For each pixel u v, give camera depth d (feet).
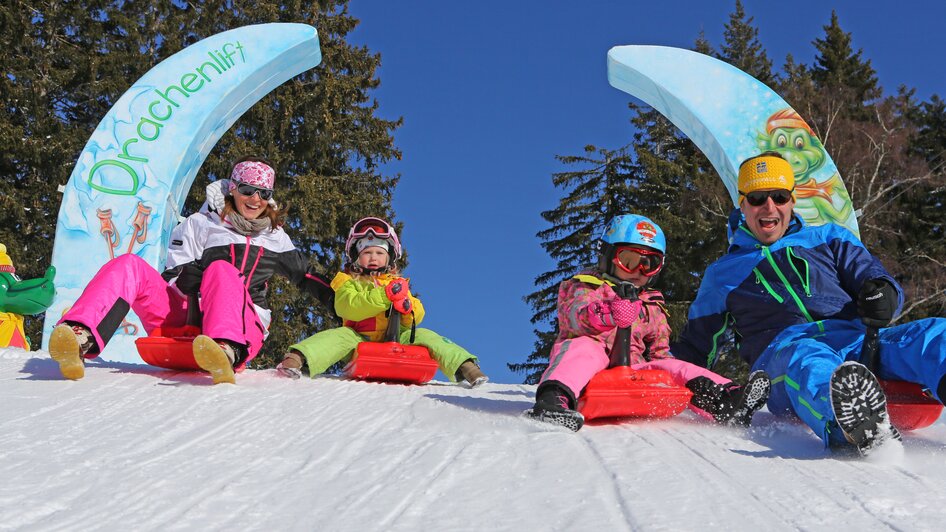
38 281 22.66
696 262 75.15
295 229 72.84
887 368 12.38
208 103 26.50
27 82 71.15
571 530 7.04
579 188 91.81
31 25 73.31
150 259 25.00
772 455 10.44
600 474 9.04
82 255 24.58
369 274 18.99
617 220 14.49
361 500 7.92
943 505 7.84
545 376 12.96
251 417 12.42
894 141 77.15
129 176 25.36
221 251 17.83
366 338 18.98
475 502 7.89
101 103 76.33
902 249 81.82
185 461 9.45
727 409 12.85
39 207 68.18
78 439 10.50
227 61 27.25
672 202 85.97
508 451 10.18
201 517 7.34
